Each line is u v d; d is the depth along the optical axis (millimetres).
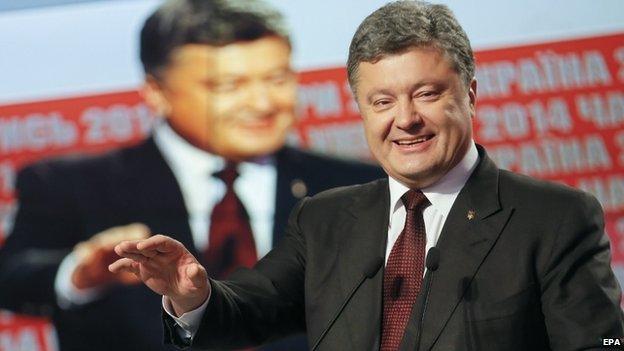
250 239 12625
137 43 12852
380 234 5535
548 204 5277
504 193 5398
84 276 12914
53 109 12984
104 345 12953
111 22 12875
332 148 12555
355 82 5395
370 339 5211
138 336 12930
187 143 12742
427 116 5211
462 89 5305
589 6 12258
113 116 12906
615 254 12102
